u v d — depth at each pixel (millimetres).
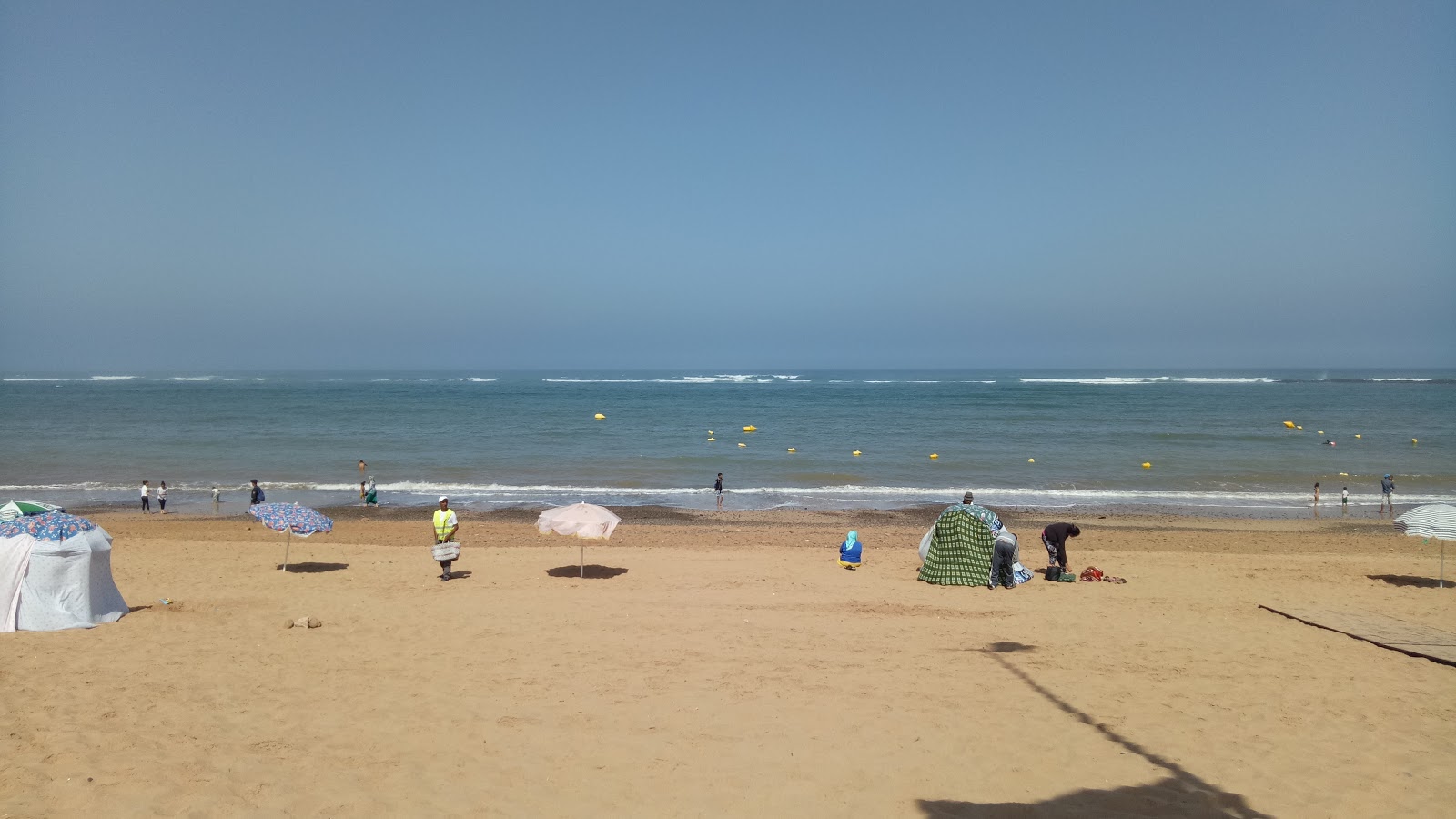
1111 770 6535
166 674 8633
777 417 75062
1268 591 14914
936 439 55281
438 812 5582
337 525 25609
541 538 23281
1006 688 8750
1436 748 7062
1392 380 177250
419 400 100188
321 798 5727
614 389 139500
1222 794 6082
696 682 8758
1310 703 8312
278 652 9711
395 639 10469
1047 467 41781
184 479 36438
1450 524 14727
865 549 20750
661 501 31688
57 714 7281
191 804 5543
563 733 7156
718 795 5945
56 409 82062
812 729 7348
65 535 10750
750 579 15602
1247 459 44781
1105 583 15484
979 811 5742
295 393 118812
